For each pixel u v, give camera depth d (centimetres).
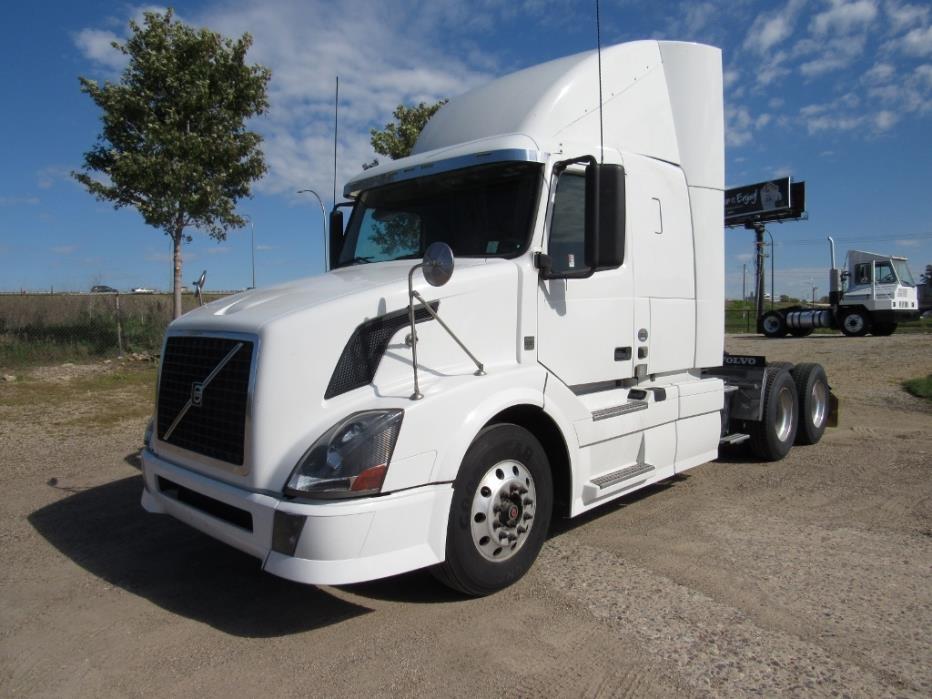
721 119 622
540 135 459
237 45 1400
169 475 405
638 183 527
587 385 496
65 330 1645
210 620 373
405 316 384
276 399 348
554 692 299
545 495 421
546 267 438
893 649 334
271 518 330
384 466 334
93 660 332
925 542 480
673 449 553
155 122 1300
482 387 384
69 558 465
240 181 1430
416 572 434
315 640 348
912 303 2764
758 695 296
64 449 784
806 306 2955
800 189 2641
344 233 558
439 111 570
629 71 538
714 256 613
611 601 386
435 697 297
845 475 675
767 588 403
